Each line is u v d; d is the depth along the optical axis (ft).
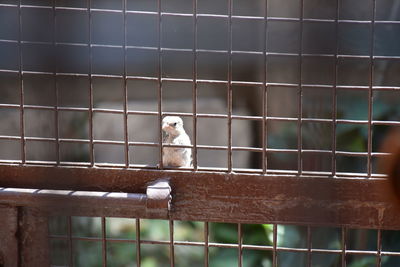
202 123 57.00
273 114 48.42
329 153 19.40
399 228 19.15
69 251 20.27
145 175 19.84
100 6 43.27
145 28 45.75
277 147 45.65
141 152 55.83
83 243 40.78
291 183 19.47
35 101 43.06
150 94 56.59
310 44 19.15
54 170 20.10
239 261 19.93
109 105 56.18
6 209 19.93
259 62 49.34
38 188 20.24
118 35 43.45
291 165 45.42
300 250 19.84
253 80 52.90
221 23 49.44
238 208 19.67
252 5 49.03
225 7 49.93
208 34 49.67
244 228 39.50
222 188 19.66
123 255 42.19
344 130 37.68
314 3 31.99
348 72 36.99
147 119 56.18
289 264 36.86
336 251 19.80
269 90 48.75
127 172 19.89
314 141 35.53
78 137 44.55
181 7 49.49
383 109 37.99
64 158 43.68
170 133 30.12
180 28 48.78
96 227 41.19
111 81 55.42
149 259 42.34
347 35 36.22
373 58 18.84
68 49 19.79
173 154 27.02
